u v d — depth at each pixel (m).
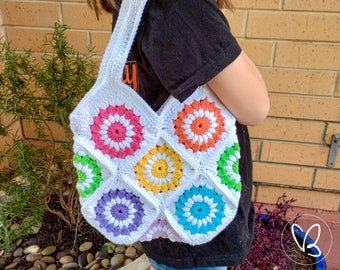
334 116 1.38
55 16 1.40
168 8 0.60
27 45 1.45
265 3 1.27
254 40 1.32
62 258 1.32
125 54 0.64
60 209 1.46
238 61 0.63
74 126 0.68
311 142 1.43
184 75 0.60
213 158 0.71
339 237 1.51
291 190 1.52
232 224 0.79
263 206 1.54
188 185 0.72
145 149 0.69
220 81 0.64
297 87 1.36
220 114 0.69
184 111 0.68
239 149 0.72
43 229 1.42
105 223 0.74
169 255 0.82
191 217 0.74
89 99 0.66
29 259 1.33
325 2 1.24
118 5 0.77
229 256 0.81
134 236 0.75
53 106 1.20
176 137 0.69
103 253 1.34
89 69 1.35
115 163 0.70
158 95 0.71
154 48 0.61
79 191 0.72
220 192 0.73
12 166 1.49
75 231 1.38
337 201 1.51
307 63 1.32
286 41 1.30
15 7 1.40
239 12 1.29
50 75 1.12
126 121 0.67
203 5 0.59
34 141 1.58
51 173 1.30
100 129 0.68
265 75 1.36
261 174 1.51
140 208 0.74
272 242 1.32
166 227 0.77
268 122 1.43
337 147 1.42
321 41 1.29
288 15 1.27
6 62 1.16
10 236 1.21
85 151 0.69
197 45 0.60
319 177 1.48
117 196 0.72
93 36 1.41
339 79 1.33
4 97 1.20
